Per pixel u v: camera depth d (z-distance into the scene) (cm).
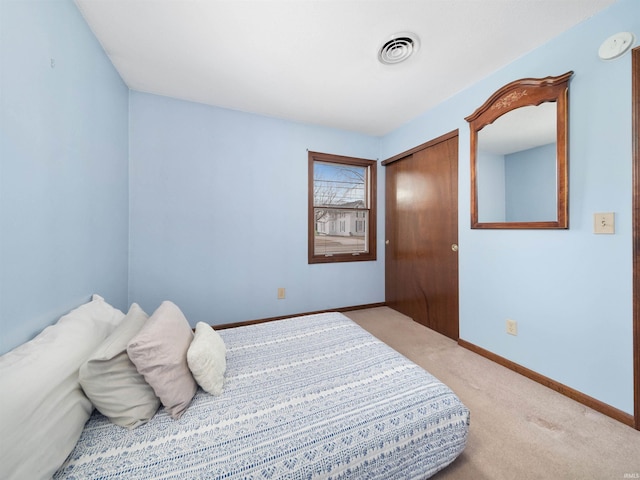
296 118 287
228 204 266
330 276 321
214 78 208
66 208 126
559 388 163
